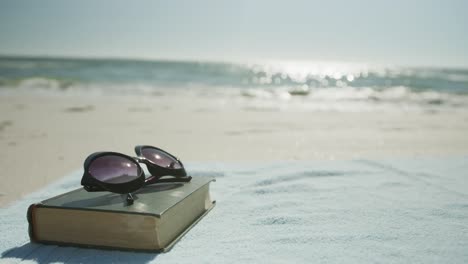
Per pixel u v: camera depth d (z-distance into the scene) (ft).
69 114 10.12
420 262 2.60
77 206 2.68
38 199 3.34
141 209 2.67
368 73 64.64
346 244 2.74
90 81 25.95
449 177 3.71
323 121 9.78
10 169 4.56
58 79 26.14
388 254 2.66
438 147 6.42
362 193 3.38
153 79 31.83
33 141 6.53
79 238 2.71
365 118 10.59
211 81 32.60
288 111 12.15
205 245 2.74
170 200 2.77
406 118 10.74
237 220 3.00
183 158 5.27
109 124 8.59
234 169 3.93
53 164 4.87
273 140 6.93
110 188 2.72
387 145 6.55
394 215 3.04
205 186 3.08
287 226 2.92
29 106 11.64
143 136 7.17
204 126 8.53
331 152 5.87
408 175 3.76
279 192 3.41
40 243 2.74
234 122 9.32
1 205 3.43
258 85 29.40
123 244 2.68
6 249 2.71
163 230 2.69
